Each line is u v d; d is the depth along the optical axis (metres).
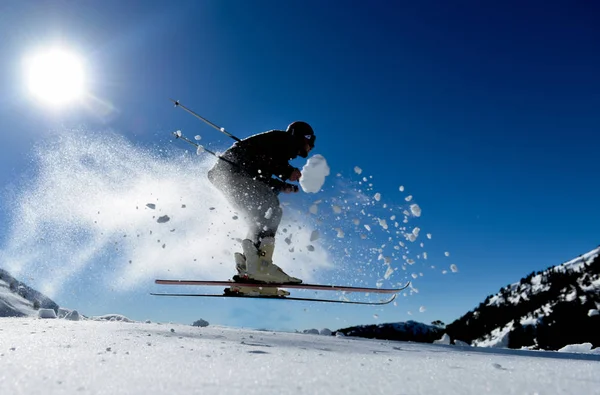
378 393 1.10
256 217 4.18
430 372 1.50
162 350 1.83
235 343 2.39
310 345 2.63
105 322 3.69
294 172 4.31
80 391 1.02
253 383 1.16
